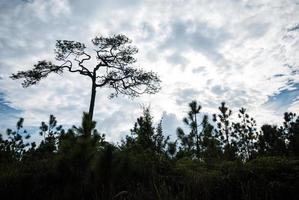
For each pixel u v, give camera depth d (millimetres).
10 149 13844
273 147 11227
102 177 6168
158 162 8055
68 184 6043
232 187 5918
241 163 7004
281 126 17422
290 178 5762
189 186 6027
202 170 8469
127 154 7117
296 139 10109
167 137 10227
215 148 15164
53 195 5965
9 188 6621
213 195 5816
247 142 21219
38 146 11359
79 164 6227
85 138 6492
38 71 21219
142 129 10172
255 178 6086
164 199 5312
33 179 6766
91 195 5859
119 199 5730
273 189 5500
